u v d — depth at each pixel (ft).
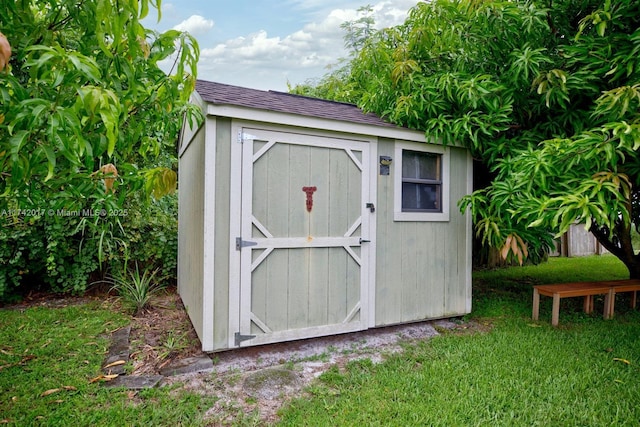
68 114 3.76
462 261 13.23
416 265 12.35
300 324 10.52
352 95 22.86
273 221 10.12
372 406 7.25
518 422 6.73
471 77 12.18
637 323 12.62
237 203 9.68
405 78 13.01
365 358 9.80
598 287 13.17
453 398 7.53
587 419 6.81
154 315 13.47
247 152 9.76
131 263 16.94
